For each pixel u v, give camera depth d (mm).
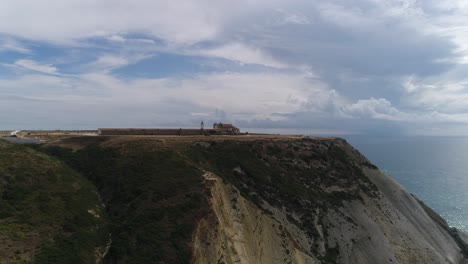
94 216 37062
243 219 45688
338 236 55906
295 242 49844
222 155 59000
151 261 32562
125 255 32531
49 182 38219
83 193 40094
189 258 34125
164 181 43125
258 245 44875
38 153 44281
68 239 31078
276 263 45062
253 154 62750
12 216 30688
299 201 56188
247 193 53125
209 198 41750
